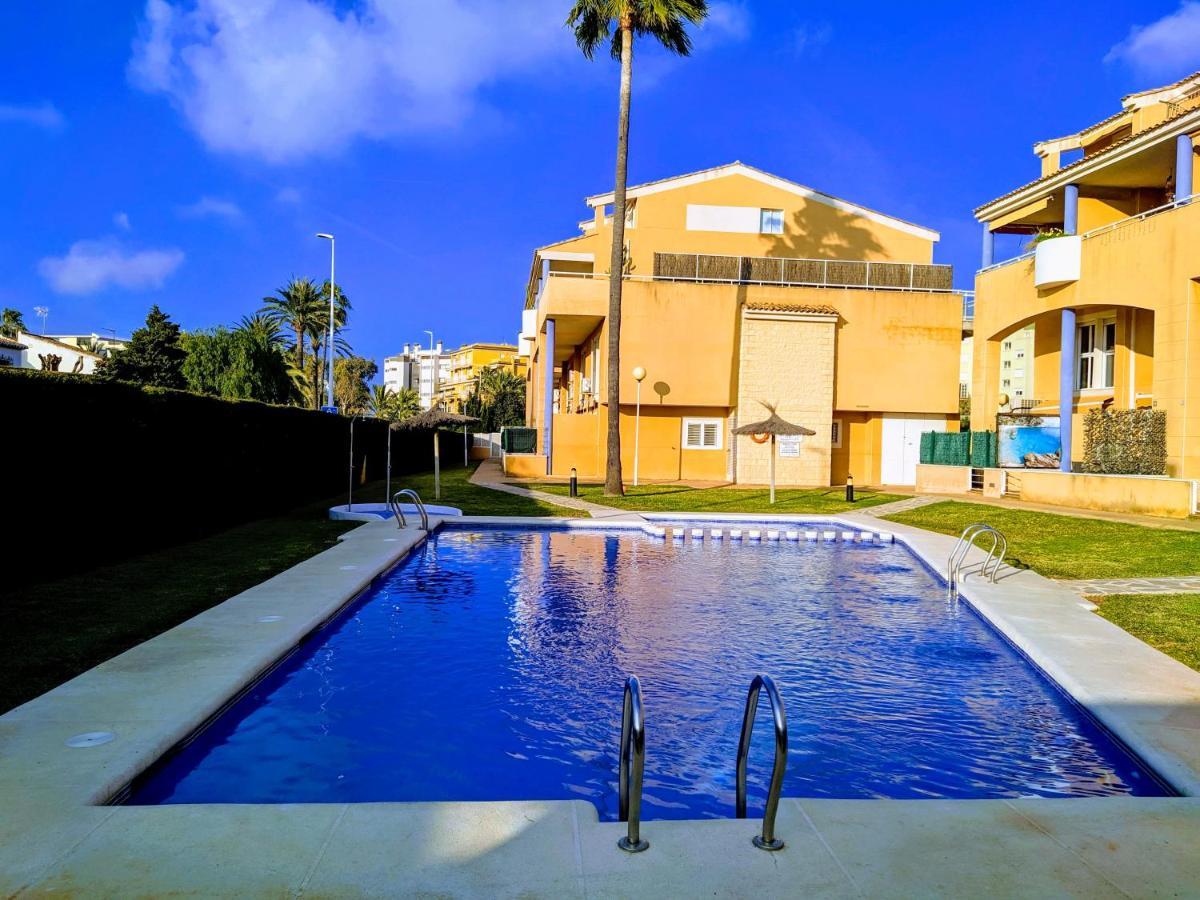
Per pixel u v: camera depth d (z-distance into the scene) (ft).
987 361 77.20
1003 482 71.46
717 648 25.54
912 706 20.12
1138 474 56.70
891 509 64.80
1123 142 60.18
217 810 12.36
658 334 89.25
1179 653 22.41
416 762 16.26
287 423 61.82
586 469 93.25
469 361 331.36
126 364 117.50
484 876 10.59
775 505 67.87
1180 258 54.49
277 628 23.20
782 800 13.34
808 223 105.19
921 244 107.24
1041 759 16.76
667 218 103.60
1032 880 10.81
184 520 43.86
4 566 29.17
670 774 15.94
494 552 45.16
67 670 19.27
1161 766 14.85
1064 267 64.34
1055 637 24.17
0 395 28.63
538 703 20.06
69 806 12.28
